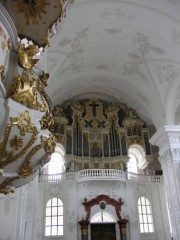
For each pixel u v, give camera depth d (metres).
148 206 18.73
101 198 17.78
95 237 17.12
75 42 15.99
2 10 5.62
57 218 17.55
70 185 18.23
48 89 17.88
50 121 6.59
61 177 18.56
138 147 21.47
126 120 21.98
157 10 13.57
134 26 15.11
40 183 18.30
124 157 20.50
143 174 20.03
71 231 16.81
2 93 5.35
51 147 6.41
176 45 14.71
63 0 6.62
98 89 21.92
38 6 6.71
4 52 5.57
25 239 12.20
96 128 21.88
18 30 7.25
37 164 6.53
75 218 17.22
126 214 17.66
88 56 17.58
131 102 21.83
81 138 21.30
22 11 6.87
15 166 6.03
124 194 18.30
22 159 5.95
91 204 17.61
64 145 20.34
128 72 18.95
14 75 6.00
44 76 6.93
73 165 19.77
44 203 17.78
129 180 18.66
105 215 17.61
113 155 20.84
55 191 18.17
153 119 19.19
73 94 21.69
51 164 20.47
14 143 5.44
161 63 16.59
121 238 16.81
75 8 13.20
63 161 20.17
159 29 14.62
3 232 10.00
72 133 20.97
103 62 18.47
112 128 22.06
